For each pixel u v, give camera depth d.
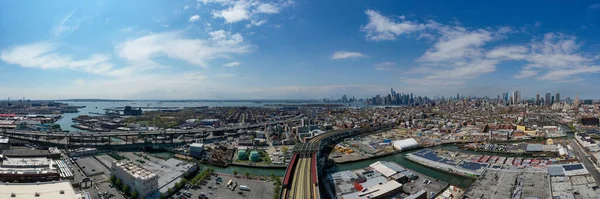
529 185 188.88
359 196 175.50
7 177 186.38
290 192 173.00
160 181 197.62
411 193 187.88
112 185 194.00
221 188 195.25
